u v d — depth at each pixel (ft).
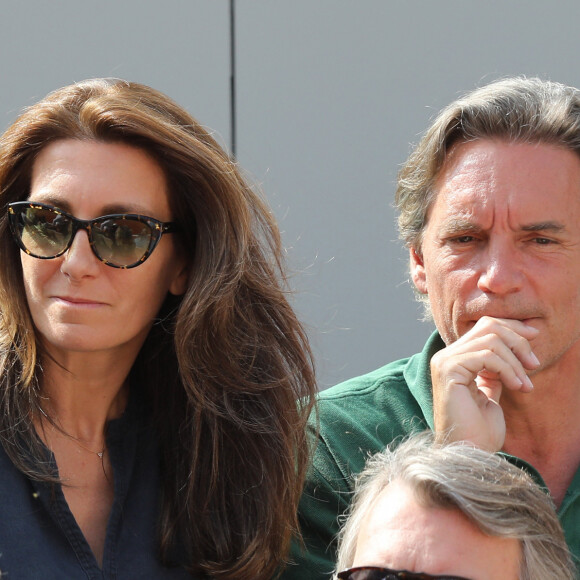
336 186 51.31
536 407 30.68
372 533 23.63
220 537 29.09
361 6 51.34
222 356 29.12
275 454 29.68
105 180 26.81
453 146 30.09
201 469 29.35
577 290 29.14
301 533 31.30
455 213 29.40
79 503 28.25
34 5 51.19
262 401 29.91
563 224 28.76
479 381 29.78
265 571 29.60
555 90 30.12
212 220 28.60
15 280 27.86
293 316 30.60
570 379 30.53
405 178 31.96
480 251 29.37
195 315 28.43
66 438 28.55
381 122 51.24
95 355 27.96
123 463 28.86
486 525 22.57
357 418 32.45
